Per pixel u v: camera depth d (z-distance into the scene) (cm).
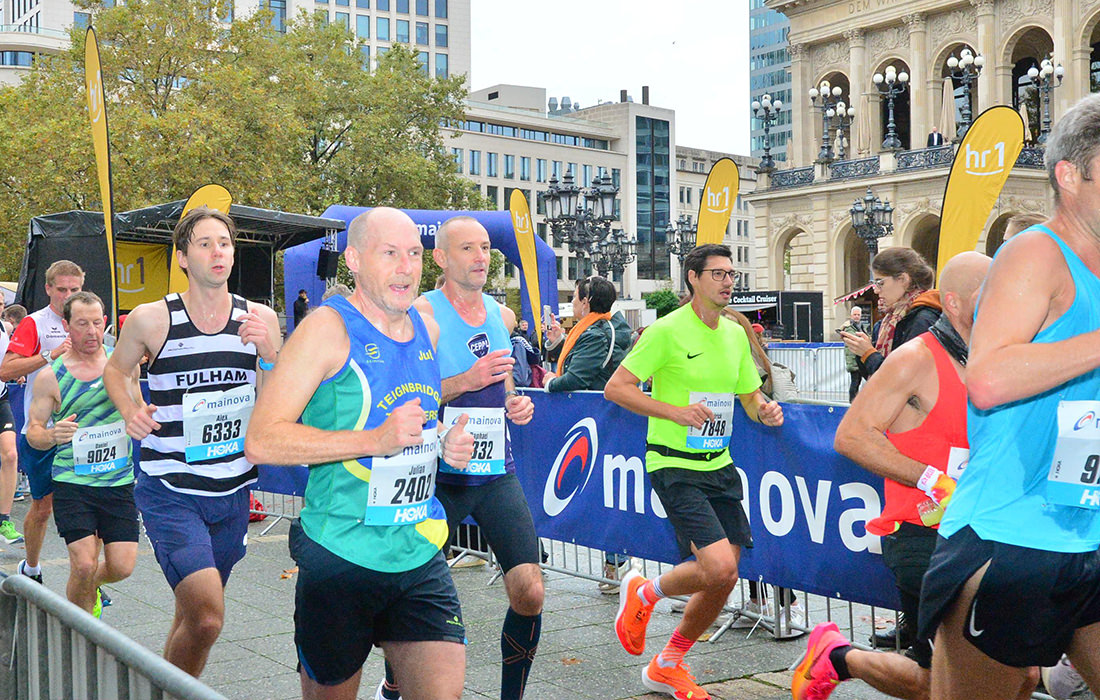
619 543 564
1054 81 3622
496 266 4025
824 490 456
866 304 2905
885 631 491
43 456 555
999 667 236
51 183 2384
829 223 4141
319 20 3391
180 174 2434
